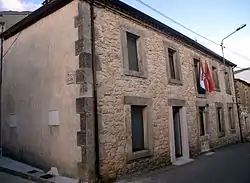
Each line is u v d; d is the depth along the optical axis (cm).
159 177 668
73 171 609
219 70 1443
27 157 778
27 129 790
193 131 1035
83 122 594
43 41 759
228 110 1486
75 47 638
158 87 852
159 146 809
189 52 1114
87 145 585
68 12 675
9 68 928
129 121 708
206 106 1185
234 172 698
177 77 995
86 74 612
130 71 743
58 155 658
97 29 668
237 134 1566
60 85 675
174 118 969
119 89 698
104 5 694
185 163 873
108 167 625
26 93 813
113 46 704
